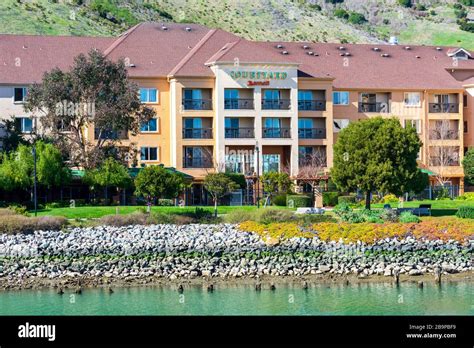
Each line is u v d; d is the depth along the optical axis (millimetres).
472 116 118750
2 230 68438
